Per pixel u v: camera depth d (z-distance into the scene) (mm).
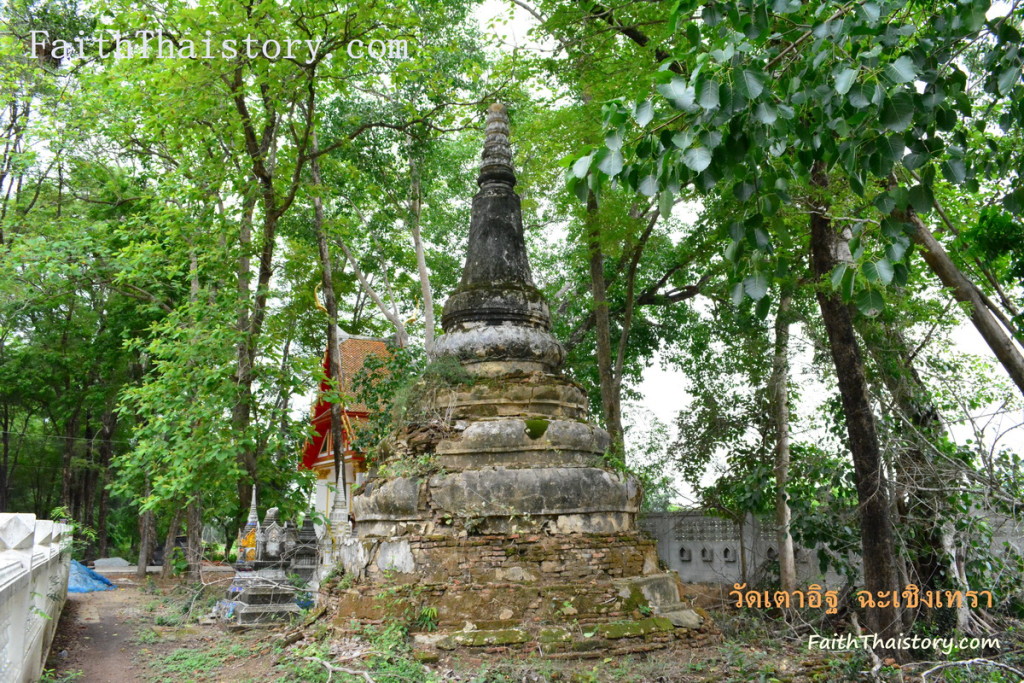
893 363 12242
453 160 22438
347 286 24672
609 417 16031
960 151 5113
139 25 13828
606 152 4582
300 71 14039
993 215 9133
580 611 9641
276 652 9828
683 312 20828
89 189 21875
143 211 21234
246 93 14594
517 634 9234
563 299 22297
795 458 14258
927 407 12359
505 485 10242
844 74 4320
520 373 11672
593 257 16484
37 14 18938
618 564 10391
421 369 15328
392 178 21078
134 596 19406
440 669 8594
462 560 9867
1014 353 8906
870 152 5008
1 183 18984
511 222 12695
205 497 16859
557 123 14586
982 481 9555
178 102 14102
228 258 16031
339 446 17484
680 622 10188
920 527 11570
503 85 17016
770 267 5230
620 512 10984
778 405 14664
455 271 24406
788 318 14711
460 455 10766
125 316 24906
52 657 10547
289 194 15617
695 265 19547
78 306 26719
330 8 13828
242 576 13586
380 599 9812
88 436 31938
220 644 11109
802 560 14625
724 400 16500
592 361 21047
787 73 5215
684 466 16266
